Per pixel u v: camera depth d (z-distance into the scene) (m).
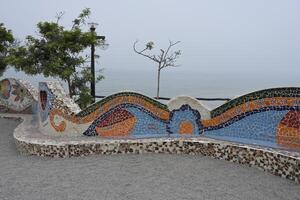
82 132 10.47
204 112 9.80
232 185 7.11
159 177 7.65
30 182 7.52
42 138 10.23
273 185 7.05
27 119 14.10
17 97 15.76
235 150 8.55
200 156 9.11
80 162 8.87
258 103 8.88
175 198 6.54
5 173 8.17
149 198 6.56
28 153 9.83
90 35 13.97
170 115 10.06
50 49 13.59
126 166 8.44
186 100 9.96
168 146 9.44
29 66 13.93
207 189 6.93
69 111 10.52
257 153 8.08
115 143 9.49
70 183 7.41
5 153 10.09
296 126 8.23
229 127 9.41
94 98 14.55
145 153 9.48
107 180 7.53
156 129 10.14
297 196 6.51
